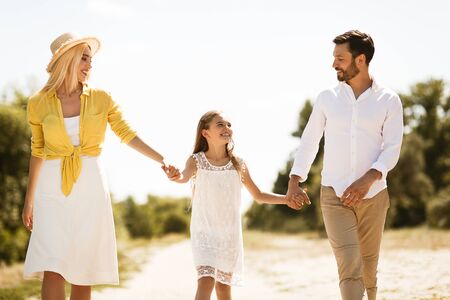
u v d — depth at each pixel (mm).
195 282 13828
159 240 62219
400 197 48406
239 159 6258
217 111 6305
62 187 5469
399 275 11070
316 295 9883
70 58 5602
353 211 6031
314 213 59281
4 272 19219
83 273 5492
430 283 9703
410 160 49500
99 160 5684
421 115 63250
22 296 10984
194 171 6223
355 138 6004
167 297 11047
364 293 5723
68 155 5523
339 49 6082
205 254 5938
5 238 24719
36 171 5832
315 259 17766
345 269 5812
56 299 5395
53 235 5422
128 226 70250
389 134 6008
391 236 28875
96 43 5797
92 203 5543
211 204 6098
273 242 37656
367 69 6102
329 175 6098
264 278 13383
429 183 50031
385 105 6004
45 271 5453
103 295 11344
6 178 27953
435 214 39062
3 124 28547
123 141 5930
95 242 5535
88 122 5594
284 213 65312
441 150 60656
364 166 6023
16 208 27828
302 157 6285
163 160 5887
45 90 5648
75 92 5695
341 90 6141
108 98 5820
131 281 14156
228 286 6070
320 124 6262
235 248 6121
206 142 6355
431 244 19750
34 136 5766
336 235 5953
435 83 62938
